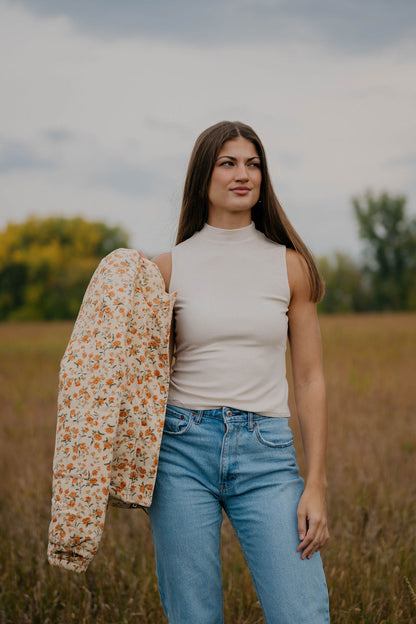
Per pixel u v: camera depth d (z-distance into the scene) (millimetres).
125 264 2162
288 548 2016
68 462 1988
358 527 3748
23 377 10641
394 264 53250
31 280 58875
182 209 2398
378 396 7957
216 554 2129
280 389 2215
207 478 2121
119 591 3158
